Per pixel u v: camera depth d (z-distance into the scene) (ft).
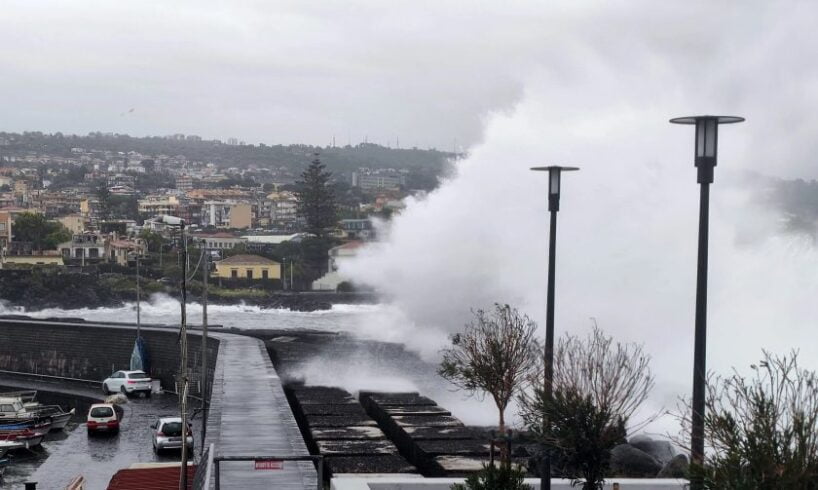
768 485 39.68
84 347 226.58
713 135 47.26
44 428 147.54
